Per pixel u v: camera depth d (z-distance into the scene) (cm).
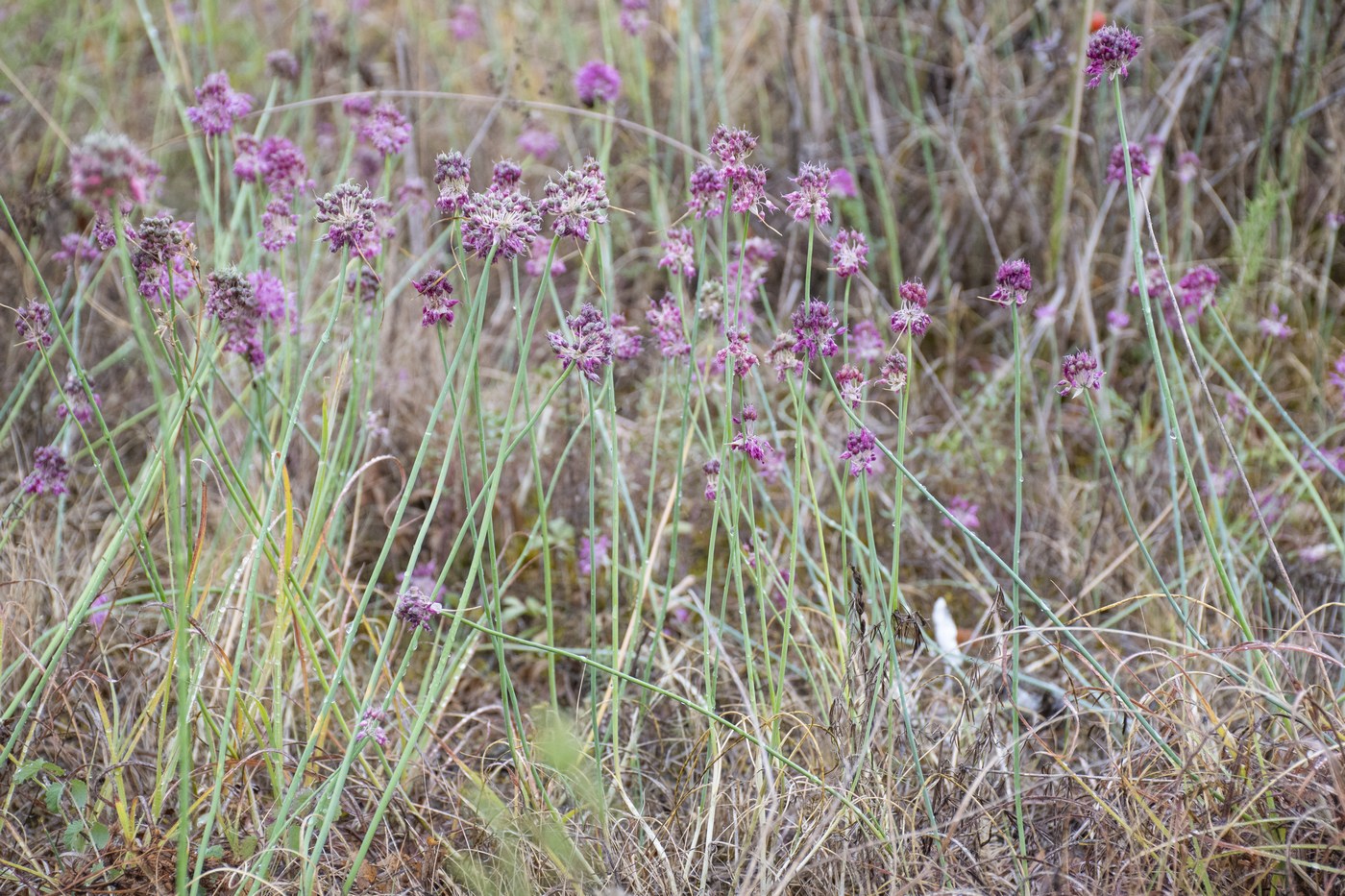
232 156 374
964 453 340
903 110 465
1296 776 192
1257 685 204
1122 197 424
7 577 250
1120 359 400
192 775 218
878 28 495
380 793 211
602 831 200
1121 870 185
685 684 244
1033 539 318
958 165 439
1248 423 332
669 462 330
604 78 328
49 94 483
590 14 552
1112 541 305
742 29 501
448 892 203
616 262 417
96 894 191
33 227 346
